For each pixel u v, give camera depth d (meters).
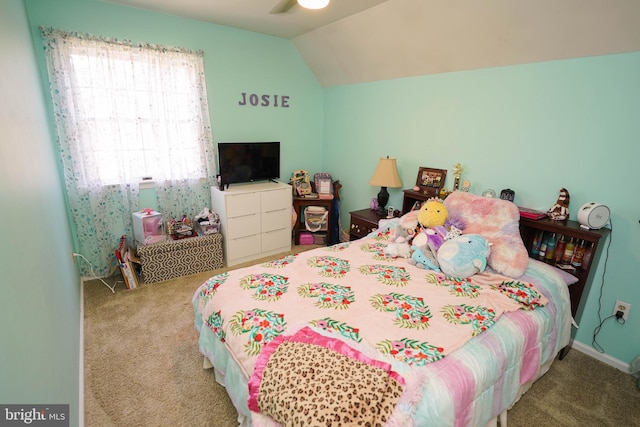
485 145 2.53
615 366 2.01
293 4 2.58
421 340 1.35
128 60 2.75
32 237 1.13
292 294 1.71
